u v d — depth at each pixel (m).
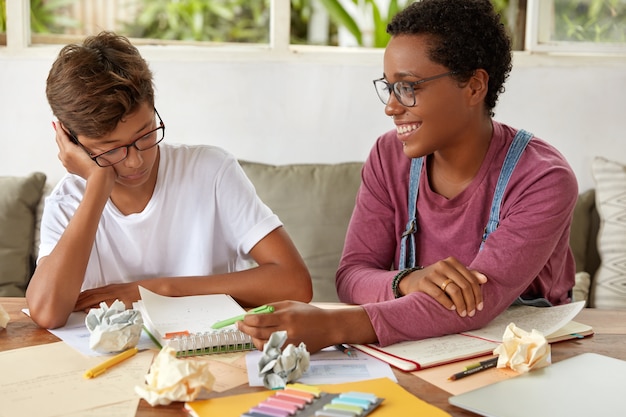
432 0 1.38
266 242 1.59
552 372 1.05
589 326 1.31
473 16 1.37
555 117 2.73
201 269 1.66
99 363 1.09
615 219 2.48
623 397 0.97
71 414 0.91
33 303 1.31
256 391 0.99
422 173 1.55
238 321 1.17
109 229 1.61
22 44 2.63
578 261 2.52
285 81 2.70
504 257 1.35
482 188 1.48
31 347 1.17
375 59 2.70
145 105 1.38
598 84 2.72
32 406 0.94
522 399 0.95
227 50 2.69
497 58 1.42
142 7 3.04
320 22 3.13
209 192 1.64
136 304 1.37
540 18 2.75
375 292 1.43
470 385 1.03
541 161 1.45
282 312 1.15
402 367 1.08
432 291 1.27
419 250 1.57
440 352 1.15
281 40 2.70
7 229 2.42
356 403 0.91
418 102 1.36
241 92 2.69
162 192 1.61
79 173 1.47
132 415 0.91
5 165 2.67
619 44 2.79
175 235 1.64
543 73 2.71
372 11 2.92
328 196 2.51
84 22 2.96
